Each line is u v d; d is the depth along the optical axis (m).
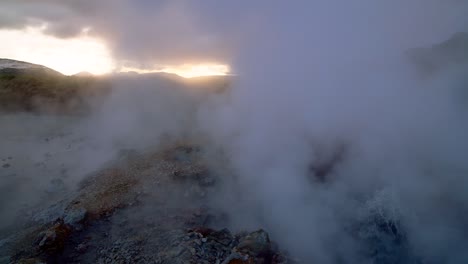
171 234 5.39
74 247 5.22
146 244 5.17
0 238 5.48
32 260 4.55
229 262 4.57
